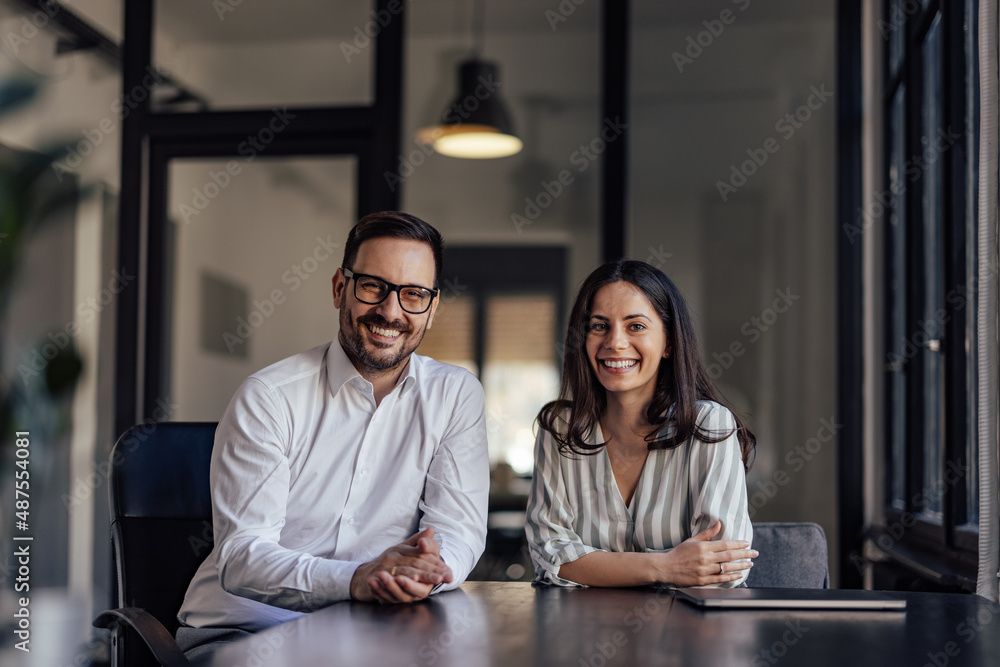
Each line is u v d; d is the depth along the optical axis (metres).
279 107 3.12
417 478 1.67
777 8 3.11
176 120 3.14
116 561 1.68
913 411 2.32
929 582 1.98
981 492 1.50
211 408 3.10
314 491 1.65
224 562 1.48
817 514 2.95
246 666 0.89
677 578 1.47
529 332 3.38
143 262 3.11
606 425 1.70
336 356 1.69
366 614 1.20
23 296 3.48
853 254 2.95
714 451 1.63
